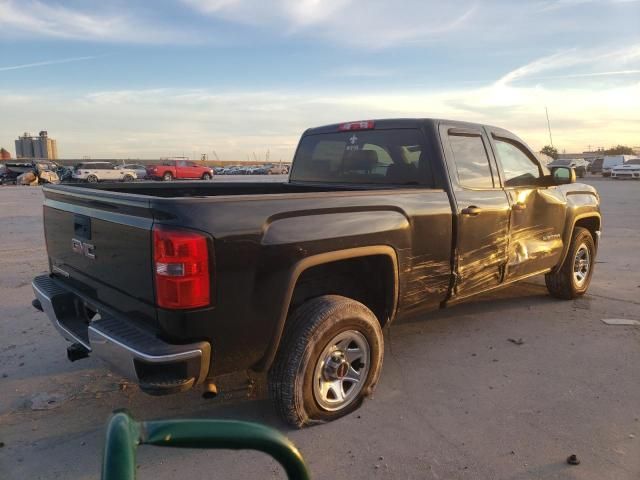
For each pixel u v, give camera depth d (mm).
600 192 26500
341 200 3369
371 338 3562
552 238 5523
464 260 4316
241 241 2842
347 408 3527
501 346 4785
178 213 2686
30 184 38500
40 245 10234
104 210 3166
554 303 6113
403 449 3131
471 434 3297
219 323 2811
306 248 3125
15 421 3461
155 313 2771
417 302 4020
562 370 4258
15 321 5422
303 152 5422
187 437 1144
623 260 8812
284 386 3199
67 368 4273
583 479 2840
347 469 2934
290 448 1223
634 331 5164
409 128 4441
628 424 3406
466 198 4301
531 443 3191
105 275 3201
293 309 3447
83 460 3041
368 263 3781
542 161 5617
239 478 2877
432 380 4078
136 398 3773
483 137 4738
